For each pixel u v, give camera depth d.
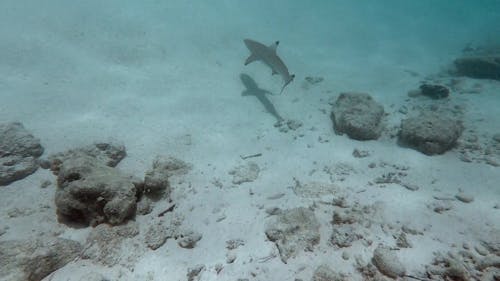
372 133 3.52
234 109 3.95
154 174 2.51
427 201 2.57
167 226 2.27
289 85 4.61
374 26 7.33
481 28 9.00
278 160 3.20
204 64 4.58
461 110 4.24
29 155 2.76
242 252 2.09
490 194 2.65
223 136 3.50
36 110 3.32
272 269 1.96
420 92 4.69
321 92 4.57
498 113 4.16
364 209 2.44
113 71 4.05
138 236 2.17
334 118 3.81
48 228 2.20
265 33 5.68
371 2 8.91
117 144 2.96
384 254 1.94
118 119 3.48
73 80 3.78
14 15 4.10
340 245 2.09
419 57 6.35
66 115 3.37
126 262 1.97
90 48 4.20
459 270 1.85
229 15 5.71
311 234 2.14
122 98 3.76
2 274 1.72
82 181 2.15
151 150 3.17
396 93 4.77
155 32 4.74
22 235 2.12
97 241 2.05
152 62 4.35
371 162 3.16
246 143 3.44
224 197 2.65
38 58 3.83
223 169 3.02
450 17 9.62
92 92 3.72
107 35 4.42
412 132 3.32
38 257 1.83
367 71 5.38
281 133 3.65
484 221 2.34
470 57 5.56
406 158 3.20
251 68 4.75
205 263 2.01
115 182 2.22
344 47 6.07
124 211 2.16
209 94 4.11
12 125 2.80
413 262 1.99
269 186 2.81
